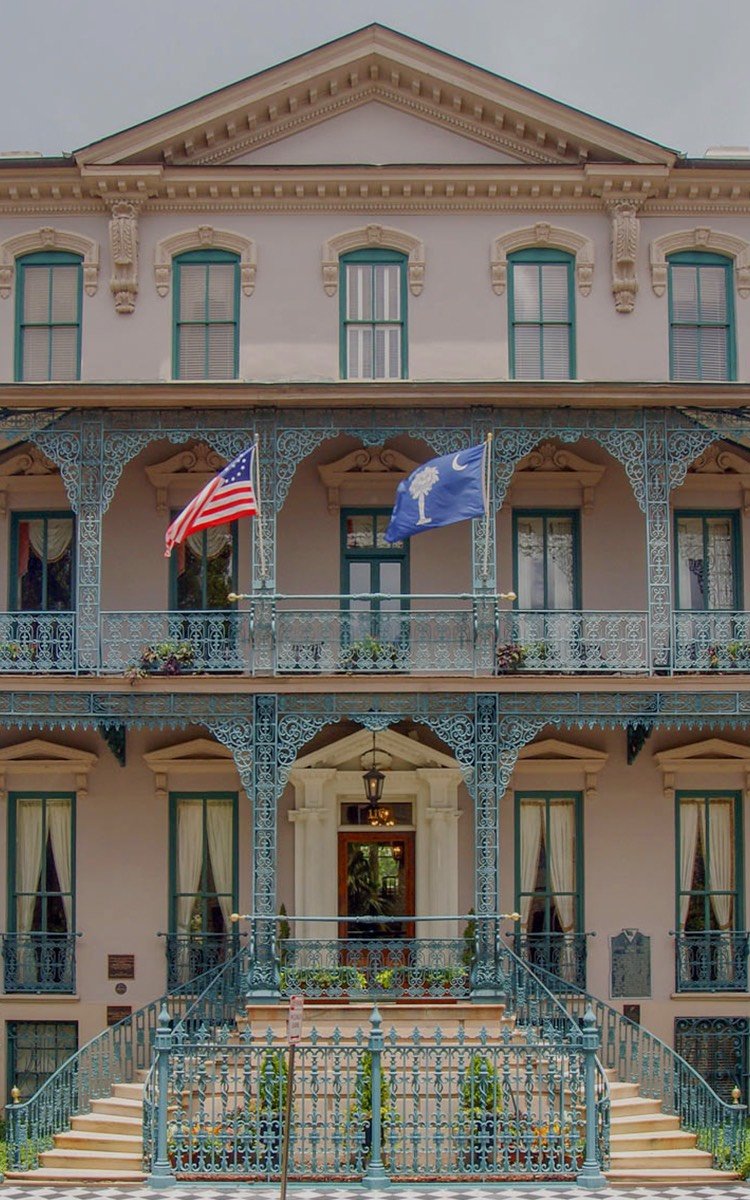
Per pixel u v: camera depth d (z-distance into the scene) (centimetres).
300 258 2531
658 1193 1806
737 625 2430
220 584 2544
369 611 2305
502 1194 1798
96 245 2539
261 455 2328
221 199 2531
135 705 2286
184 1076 1931
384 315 2523
